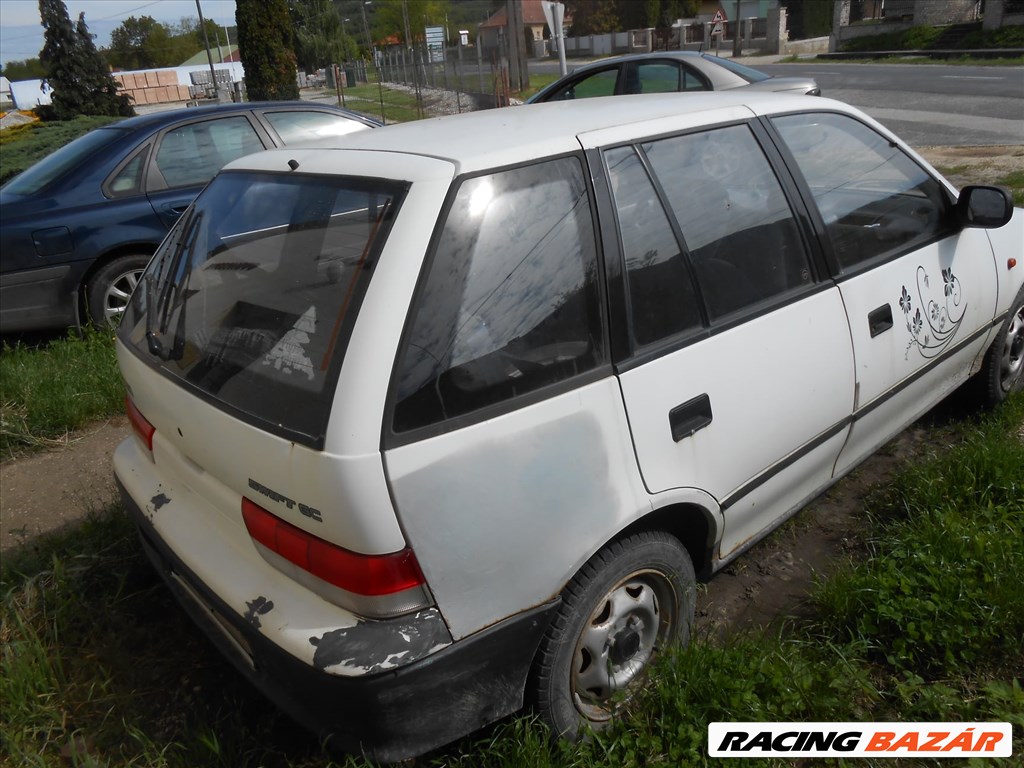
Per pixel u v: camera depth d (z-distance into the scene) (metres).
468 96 27.97
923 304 3.30
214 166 6.42
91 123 24.69
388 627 1.91
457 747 2.38
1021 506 3.16
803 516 3.50
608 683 2.42
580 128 2.41
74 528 3.81
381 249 2.00
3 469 4.55
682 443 2.40
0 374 5.21
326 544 1.92
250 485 2.09
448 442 1.94
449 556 1.95
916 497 3.35
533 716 2.26
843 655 2.60
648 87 9.20
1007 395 4.12
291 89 29.66
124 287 6.07
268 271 2.28
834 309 2.90
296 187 2.41
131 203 5.98
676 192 2.52
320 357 1.98
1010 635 2.62
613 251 2.30
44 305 5.76
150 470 2.76
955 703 2.42
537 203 2.20
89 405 5.01
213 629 2.37
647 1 58.16
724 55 41.59
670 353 2.38
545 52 66.94
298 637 1.94
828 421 2.95
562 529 2.12
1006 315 3.87
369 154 2.34
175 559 2.41
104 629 3.05
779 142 2.91
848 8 34.78
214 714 2.62
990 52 25.39
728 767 2.26
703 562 2.72
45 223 5.68
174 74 65.75
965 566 2.82
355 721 1.93
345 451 1.84
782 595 3.05
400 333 1.92
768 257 2.74
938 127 13.30
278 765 2.41
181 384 2.38
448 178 2.08
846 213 3.06
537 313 2.14
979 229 3.68
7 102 62.91
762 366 2.63
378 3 91.00
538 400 2.09
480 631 2.03
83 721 2.62
